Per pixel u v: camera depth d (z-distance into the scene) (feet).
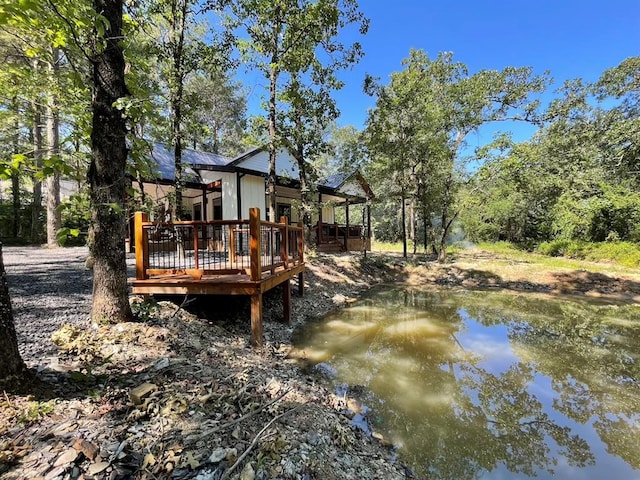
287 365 14.76
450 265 44.96
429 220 57.93
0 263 7.16
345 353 17.20
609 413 11.84
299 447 7.61
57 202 44.75
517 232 70.95
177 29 26.48
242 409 8.70
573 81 49.62
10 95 15.97
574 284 35.78
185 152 44.37
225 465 6.25
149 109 11.00
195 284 15.49
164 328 13.66
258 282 15.31
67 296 17.01
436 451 9.56
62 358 9.86
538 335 20.81
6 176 6.86
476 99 42.78
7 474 5.25
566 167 52.31
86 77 12.00
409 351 17.87
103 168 11.83
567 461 9.28
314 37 29.99
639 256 42.01
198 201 47.16
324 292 30.40
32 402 7.14
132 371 9.87
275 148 33.42
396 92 43.75
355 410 11.57
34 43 13.19
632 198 47.24
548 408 12.14
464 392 13.24
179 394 8.63
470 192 46.16
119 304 13.01
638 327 22.61
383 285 38.75
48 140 38.29
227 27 27.91
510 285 37.58
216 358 12.81
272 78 32.07
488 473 8.70
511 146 40.37
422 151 45.24
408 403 12.27
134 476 5.57
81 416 7.13
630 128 44.11
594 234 52.01
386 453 9.23
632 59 45.70
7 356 7.21
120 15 11.64
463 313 26.27
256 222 15.33
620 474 8.77
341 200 58.80
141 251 15.81
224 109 77.25
